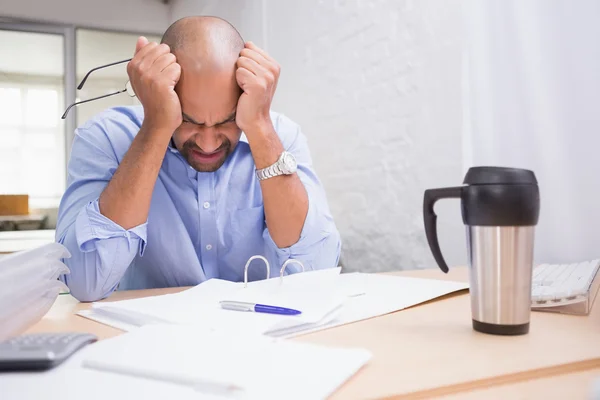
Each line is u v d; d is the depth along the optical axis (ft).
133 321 2.19
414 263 6.07
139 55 3.22
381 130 6.61
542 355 1.64
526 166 4.50
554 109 4.24
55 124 13.76
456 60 5.30
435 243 2.06
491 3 4.78
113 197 3.21
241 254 4.09
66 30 13.83
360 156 7.07
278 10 9.49
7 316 1.71
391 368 1.51
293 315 2.09
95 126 3.90
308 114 8.45
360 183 7.09
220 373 1.31
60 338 1.59
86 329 2.10
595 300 2.57
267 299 2.37
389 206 6.49
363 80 6.96
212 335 1.69
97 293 3.10
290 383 1.29
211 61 3.06
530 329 1.99
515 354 1.65
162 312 2.15
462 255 5.26
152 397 1.20
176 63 3.10
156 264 3.99
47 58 13.75
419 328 2.03
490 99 4.82
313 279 2.86
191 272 3.96
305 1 8.44
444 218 5.48
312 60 8.26
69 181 3.75
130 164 3.24
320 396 1.22
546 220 4.33
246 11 10.95
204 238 3.99
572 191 4.13
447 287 2.81
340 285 3.01
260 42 10.36
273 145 3.53
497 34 4.73
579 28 4.03
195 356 1.45
